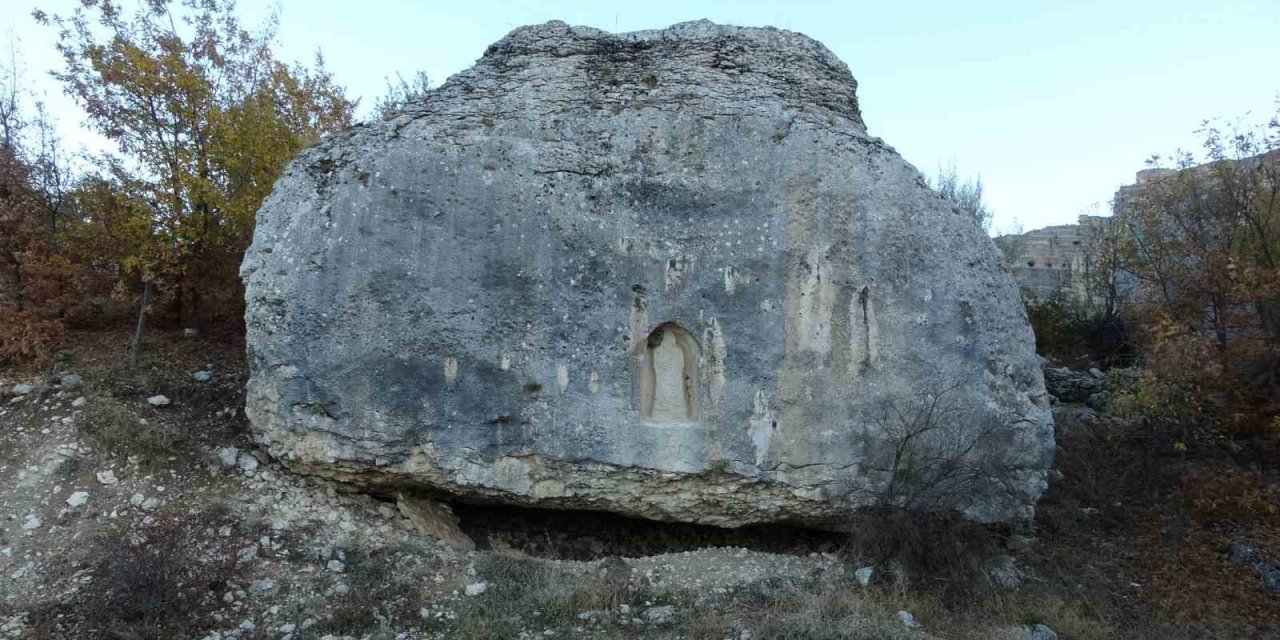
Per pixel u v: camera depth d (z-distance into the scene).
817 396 6.52
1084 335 15.05
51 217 8.77
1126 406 8.73
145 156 8.59
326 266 6.38
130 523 5.95
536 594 5.72
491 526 7.18
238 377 8.24
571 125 6.77
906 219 6.62
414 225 6.46
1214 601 6.20
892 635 5.27
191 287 8.95
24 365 7.89
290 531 6.16
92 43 8.66
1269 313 9.30
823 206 6.59
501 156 6.60
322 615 5.35
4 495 6.09
